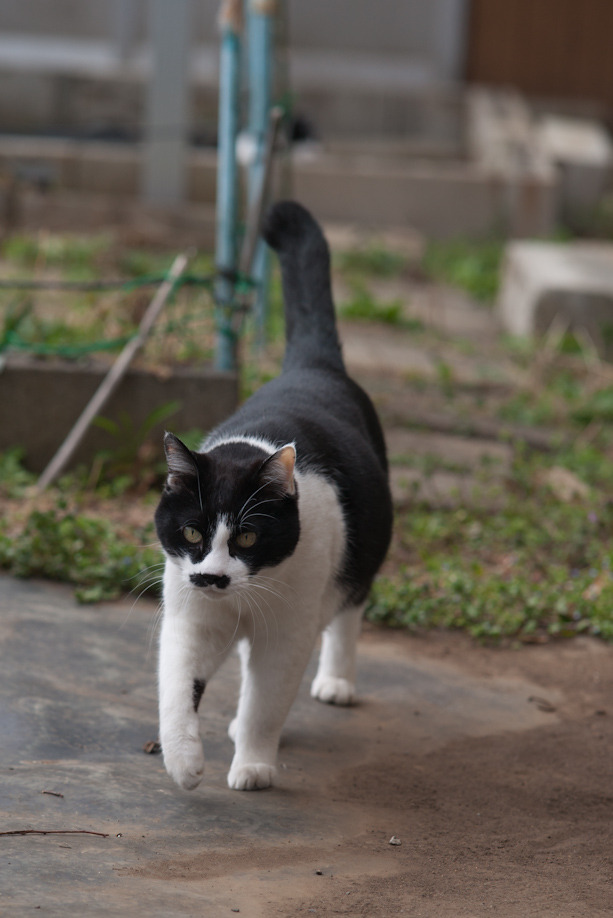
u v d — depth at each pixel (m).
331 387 3.72
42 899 2.44
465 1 16.61
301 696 3.97
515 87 16.89
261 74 7.40
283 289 4.13
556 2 16.47
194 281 6.01
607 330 9.20
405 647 4.53
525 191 12.97
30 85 15.73
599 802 3.35
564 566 5.33
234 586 2.97
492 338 9.84
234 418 3.51
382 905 2.62
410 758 3.57
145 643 4.18
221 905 2.54
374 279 11.69
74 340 6.75
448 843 3.04
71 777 3.12
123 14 16.36
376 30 16.98
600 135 15.60
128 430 5.79
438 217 13.16
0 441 5.85
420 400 7.87
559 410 7.87
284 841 2.94
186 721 3.02
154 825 2.92
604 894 2.78
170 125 12.49
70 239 11.16
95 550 4.82
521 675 4.34
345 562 3.40
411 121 16.53
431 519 5.67
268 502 2.97
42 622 4.22
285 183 7.85
